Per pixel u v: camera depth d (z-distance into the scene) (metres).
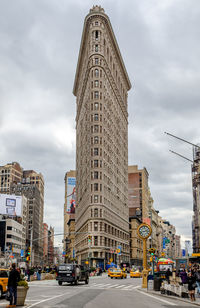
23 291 18.27
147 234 36.97
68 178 195.62
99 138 105.88
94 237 98.44
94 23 116.25
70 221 180.75
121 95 143.00
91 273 74.38
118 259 117.00
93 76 111.12
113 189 117.75
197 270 26.53
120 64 141.50
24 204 186.88
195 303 20.73
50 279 58.53
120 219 126.69
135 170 186.50
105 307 17.83
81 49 130.25
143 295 27.06
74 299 22.12
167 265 51.12
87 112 115.38
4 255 131.38
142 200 180.75
